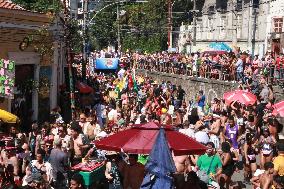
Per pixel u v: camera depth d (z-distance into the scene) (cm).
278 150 1484
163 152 1034
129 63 6353
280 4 5175
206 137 1831
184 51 7100
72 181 1221
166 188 1027
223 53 4444
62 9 3003
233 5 6075
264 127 2036
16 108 2483
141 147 1137
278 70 3112
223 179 1567
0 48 2325
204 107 3244
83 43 4169
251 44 5616
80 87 3388
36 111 2655
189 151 1134
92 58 6588
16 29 2419
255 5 5359
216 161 1551
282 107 1931
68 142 1709
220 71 3831
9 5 2652
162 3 7869
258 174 1574
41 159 1559
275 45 4766
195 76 4291
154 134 1168
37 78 2658
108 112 2730
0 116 1872
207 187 1373
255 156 1880
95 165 1509
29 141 1911
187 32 7331
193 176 1267
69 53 2917
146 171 1135
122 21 8075
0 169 1312
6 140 1695
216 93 3819
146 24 8019
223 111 2314
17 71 2500
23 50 2498
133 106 3148
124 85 3953
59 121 2011
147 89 3997
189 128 1973
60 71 3109
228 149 1595
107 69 6238
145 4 8031
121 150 1141
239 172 2017
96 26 7825
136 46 8050
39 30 2583
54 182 1524
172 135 1163
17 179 1493
